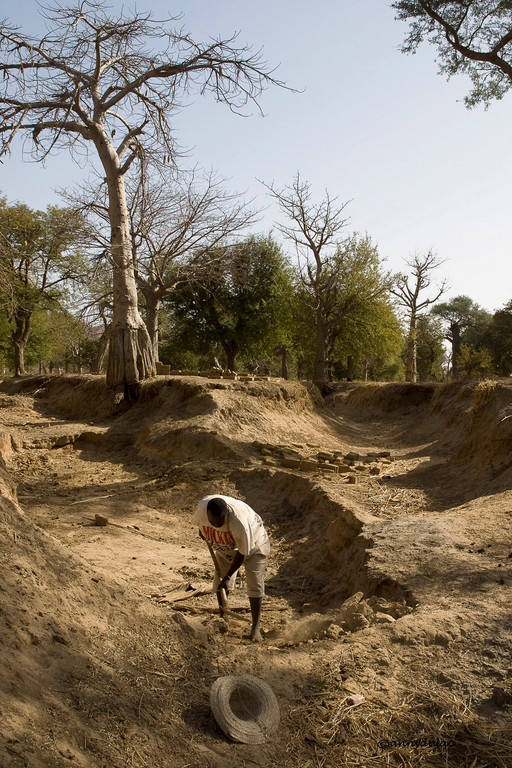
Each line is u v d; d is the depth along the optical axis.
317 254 38.19
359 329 41.12
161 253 28.09
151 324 28.02
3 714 3.15
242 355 44.94
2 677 3.42
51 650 3.90
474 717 3.96
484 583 5.87
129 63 22.55
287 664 4.54
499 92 21.16
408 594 5.94
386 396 29.19
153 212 27.17
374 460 15.96
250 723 3.79
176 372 25.34
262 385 20.66
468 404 20.45
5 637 3.76
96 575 4.95
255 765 3.53
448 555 6.79
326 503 10.27
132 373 22.05
